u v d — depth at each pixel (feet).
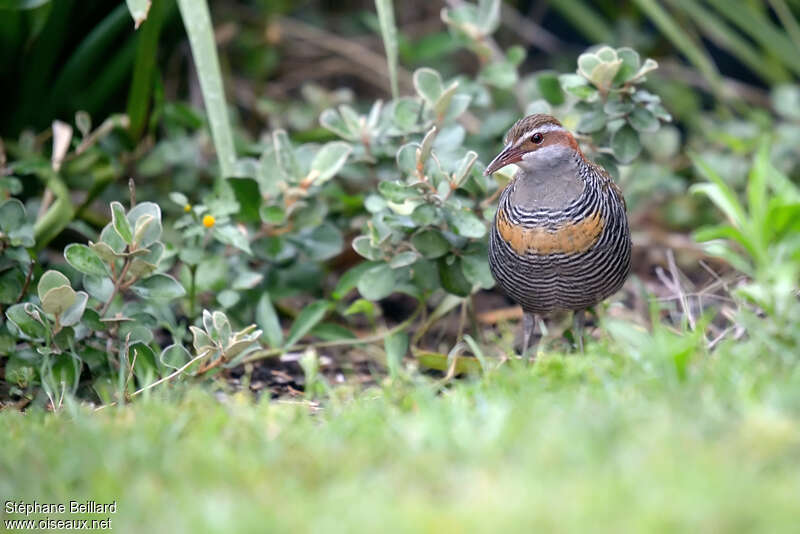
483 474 18.86
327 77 57.82
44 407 28.91
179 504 18.60
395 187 30.53
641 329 29.25
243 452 21.01
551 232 28.68
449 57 58.13
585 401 22.21
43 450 21.94
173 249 32.96
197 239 33.94
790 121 50.39
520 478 18.43
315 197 35.35
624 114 32.22
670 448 19.04
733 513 16.31
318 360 31.65
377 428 22.24
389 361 30.53
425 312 35.83
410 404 24.79
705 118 52.03
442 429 20.93
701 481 17.47
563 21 60.13
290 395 31.24
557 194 28.68
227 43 51.52
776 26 55.77
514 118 38.96
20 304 28.32
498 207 30.12
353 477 19.31
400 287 33.86
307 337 36.35
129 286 29.12
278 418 23.66
